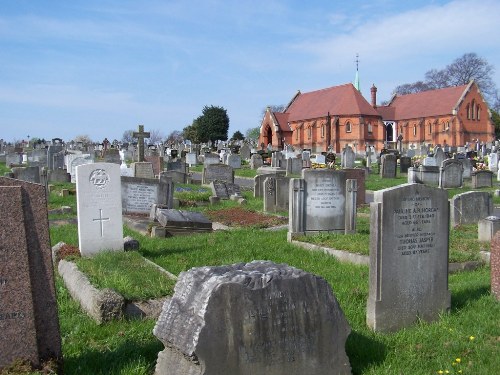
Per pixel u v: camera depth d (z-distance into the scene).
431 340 6.65
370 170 38.75
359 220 17.03
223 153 52.47
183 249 12.06
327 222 14.05
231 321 5.03
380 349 6.34
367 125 81.19
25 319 5.09
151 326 7.00
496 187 29.30
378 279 7.06
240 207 20.36
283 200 19.69
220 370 4.96
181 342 5.02
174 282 8.51
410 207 7.26
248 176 37.88
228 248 12.22
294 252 12.15
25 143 74.06
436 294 7.52
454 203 15.60
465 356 6.23
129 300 7.63
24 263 5.09
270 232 14.93
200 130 97.94
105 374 5.55
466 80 108.44
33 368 5.11
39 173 23.17
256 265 5.79
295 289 5.37
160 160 33.88
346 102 81.88
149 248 12.00
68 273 9.17
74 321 7.20
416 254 7.33
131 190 18.03
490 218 13.07
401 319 7.23
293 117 89.56
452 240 13.21
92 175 10.77
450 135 85.69
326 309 5.50
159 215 14.72
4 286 5.00
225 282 5.05
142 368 5.61
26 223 5.21
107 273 8.81
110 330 6.89
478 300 8.18
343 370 5.59
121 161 39.12
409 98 96.38
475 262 11.07
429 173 29.41
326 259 11.41
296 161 36.91
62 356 5.58
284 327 5.27
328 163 41.03
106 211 10.92
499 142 70.94
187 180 31.20
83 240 10.69
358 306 7.85
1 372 4.92
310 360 5.39
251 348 5.10
